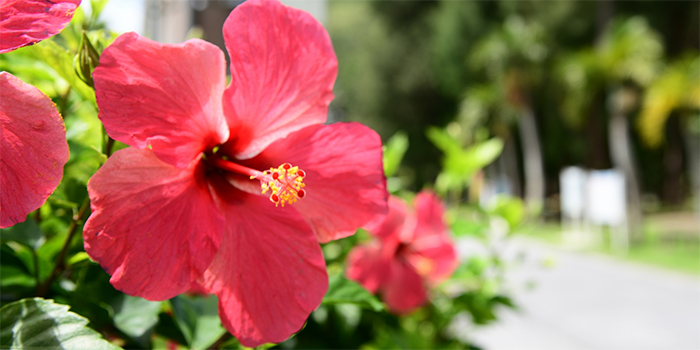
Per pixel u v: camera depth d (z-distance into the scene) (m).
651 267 4.99
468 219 0.79
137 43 0.34
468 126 9.16
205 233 0.36
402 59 11.69
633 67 6.33
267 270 0.37
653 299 3.71
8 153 0.31
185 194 0.36
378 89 11.80
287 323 0.37
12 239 0.39
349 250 0.66
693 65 6.03
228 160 0.39
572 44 9.54
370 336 0.67
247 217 0.38
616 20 6.96
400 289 0.62
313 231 0.38
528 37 8.21
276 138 0.39
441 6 11.57
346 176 0.39
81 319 0.33
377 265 0.61
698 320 3.13
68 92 0.44
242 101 0.37
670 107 6.20
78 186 0.41
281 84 0.38
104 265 0.33
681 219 8.59
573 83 6.74
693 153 7.75
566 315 3.27
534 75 8.28
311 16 0.37
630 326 3.01
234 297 0.36
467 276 0.73
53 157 0.31
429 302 0.70
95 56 0.35
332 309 0.58
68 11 0.32
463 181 0.84
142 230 0.34
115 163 0.34
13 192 0.31
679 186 10.34
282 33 0.37
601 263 5.23
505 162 10.91
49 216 0.44
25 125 0.31
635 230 6.45
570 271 4.79
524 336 2.78
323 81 0.38
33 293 0.39
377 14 12.46
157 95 0.34
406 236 0.63
